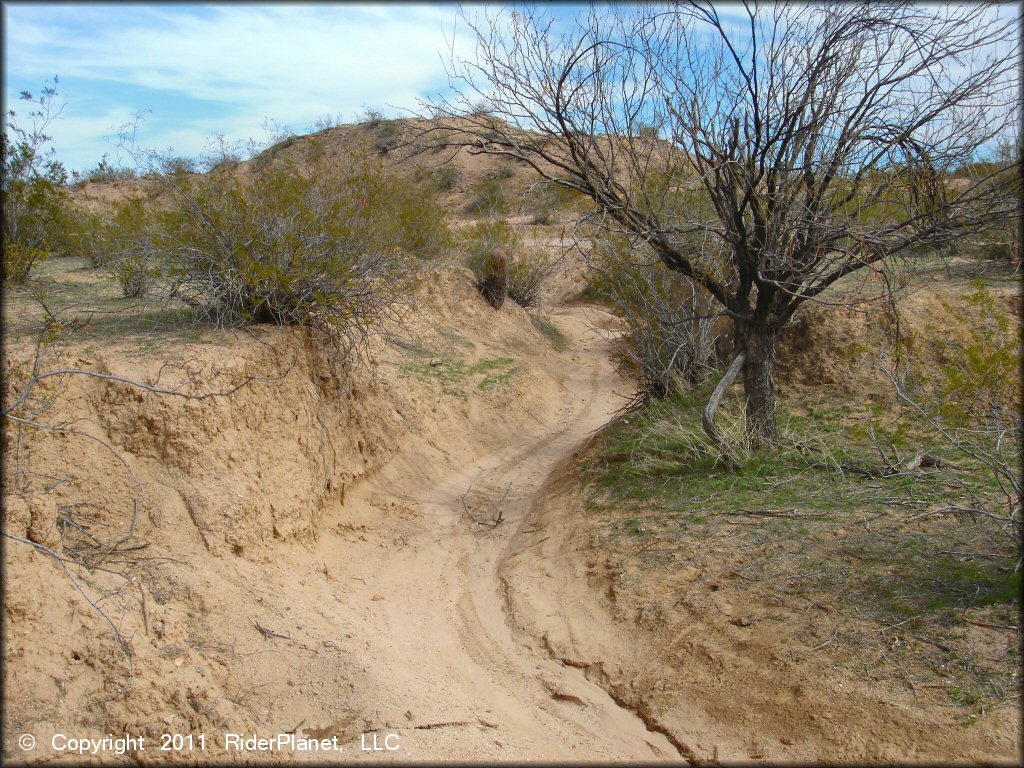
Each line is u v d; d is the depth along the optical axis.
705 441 7.76
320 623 5.09
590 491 7.73
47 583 4.15
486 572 6.90
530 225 24.08
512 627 5.87
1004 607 4.48
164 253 7.47
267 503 5.93
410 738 4.22
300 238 7.50
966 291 9.19
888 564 5.15
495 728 4.52
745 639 4.82
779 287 6.78
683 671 4.82
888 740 3.86
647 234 6.79
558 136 7.22
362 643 5.03
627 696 4.84
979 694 3.94
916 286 8.77
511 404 11.87
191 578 4.84
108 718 3.79
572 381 14.72
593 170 7.11
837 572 5.18
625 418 9.65
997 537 5.22
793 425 7.98
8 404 4.87
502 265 15.91
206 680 4.23
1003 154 7.30
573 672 5.21
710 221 7.77
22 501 4.41
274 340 7.06
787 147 6.64
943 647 4.29
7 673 3.69
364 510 7.67
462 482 9.17
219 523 5.35
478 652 5.52
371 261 8.26
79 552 4.70
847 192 7.04
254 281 7.05
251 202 7.82
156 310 7.64
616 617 5.54
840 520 5.87
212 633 4.57
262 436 6.32
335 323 7.54
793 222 6.75
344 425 7.86
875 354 8.62
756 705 4.37
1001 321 7.25
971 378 6.38
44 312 7.20
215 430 5.76
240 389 6.22
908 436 7.39
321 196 8.82
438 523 7.89
